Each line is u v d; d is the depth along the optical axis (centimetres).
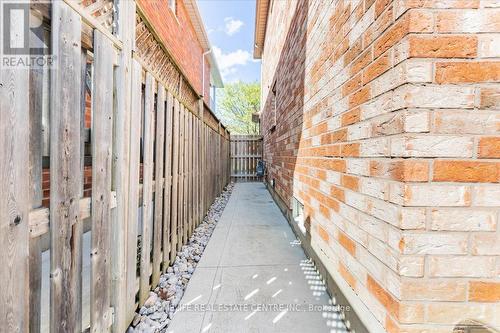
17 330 93
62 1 113
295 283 241
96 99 139
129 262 176
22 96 94
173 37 693
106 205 149
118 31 164
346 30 189
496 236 118
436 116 118
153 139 220
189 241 353
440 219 119
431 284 119
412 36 117
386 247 133
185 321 185
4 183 89
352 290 175
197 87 1037
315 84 277
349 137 183
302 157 342
